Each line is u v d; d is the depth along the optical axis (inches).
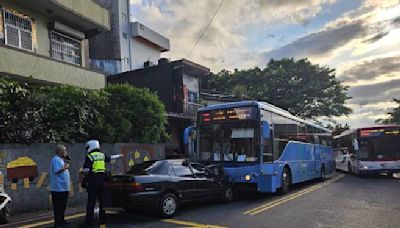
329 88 1635.1
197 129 533.0
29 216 386.6
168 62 1103.0
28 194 407.8
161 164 390.0
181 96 1010.1
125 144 562.6
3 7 597.9
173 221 350.0
